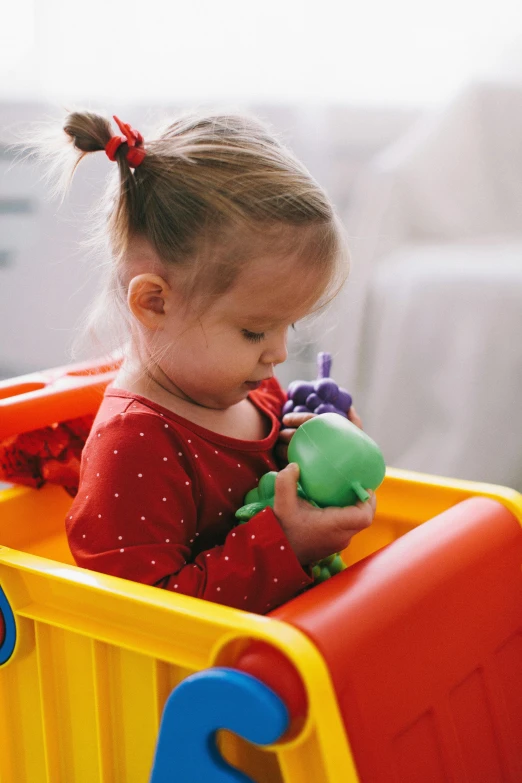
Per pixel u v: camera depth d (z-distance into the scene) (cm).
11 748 66
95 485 67
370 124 155
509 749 63
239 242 65
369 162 156
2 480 81
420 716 56
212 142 69
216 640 51
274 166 68
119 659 58
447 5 155
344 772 47
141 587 56
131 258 70
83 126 69
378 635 53
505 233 157
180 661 53
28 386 84
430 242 155
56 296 154
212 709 48
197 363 68
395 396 140
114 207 71
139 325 71
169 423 69
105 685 59
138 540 65
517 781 63
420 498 79
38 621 61
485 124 157
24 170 152
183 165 67
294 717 48
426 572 59
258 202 65
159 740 50
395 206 151
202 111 75
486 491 74
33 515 82
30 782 65
